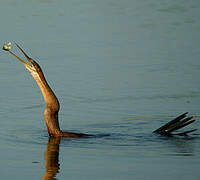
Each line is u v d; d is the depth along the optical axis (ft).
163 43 105.09
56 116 58.95
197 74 85.05
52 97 58.54
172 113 68.54
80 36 108.88
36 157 50.57
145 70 87.66
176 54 97.04
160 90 77.82
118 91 77.36
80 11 133.08
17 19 120.47
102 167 47.24
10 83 80.64
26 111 68.85
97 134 59.88
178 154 51.08
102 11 134.31
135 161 48.98
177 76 84.23
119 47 101.81
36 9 133.18
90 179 44.16
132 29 116.78
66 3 142.51
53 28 113.80
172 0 153.28
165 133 59.88
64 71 86.43
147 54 97.40
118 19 125.59
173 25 120.88
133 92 77.00
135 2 149.38
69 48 99.66
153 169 46.57
